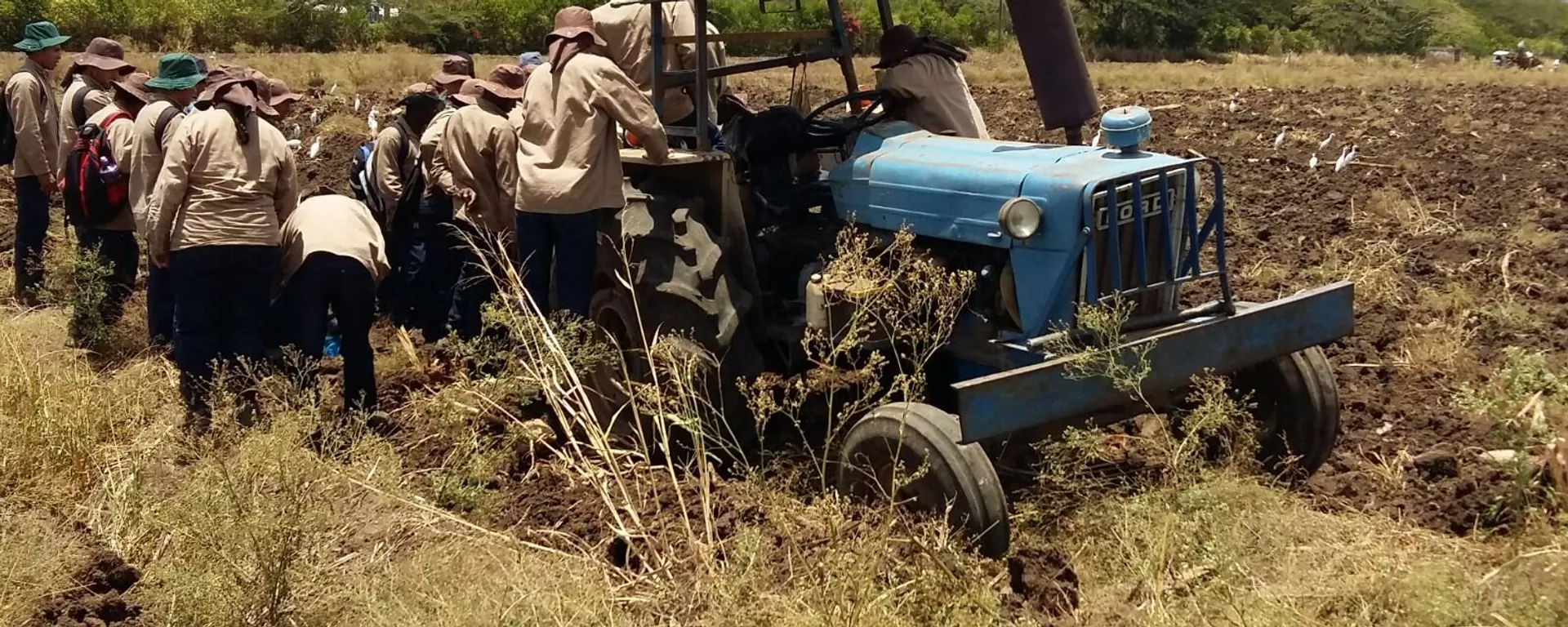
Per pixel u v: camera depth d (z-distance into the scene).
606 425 6.04
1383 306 8.06
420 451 5.90
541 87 6.14
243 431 5.30
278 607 4.21
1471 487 5.11
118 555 4.67
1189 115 19.11
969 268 5.12
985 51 33.09
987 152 5.21
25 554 4.51
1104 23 42.38
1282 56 43.81
